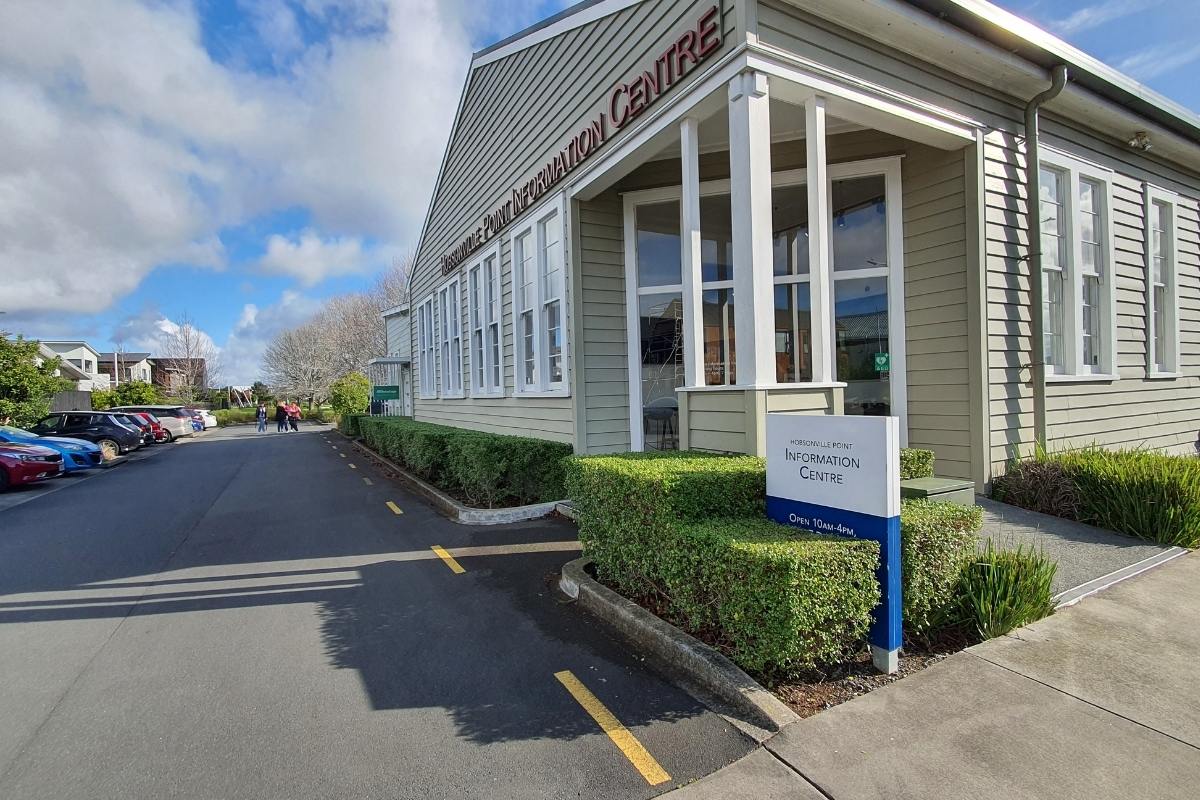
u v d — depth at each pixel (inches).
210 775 105.1
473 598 191.2
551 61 339.6
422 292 715.4
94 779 104.8
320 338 2263.8
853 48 222.2
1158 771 93.4
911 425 282.4
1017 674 123.5
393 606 187.0
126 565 245.6
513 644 155.0
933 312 273.9
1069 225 304.2
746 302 201.0
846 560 120.2
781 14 206.2
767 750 104.3
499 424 449.4
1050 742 101.4
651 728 114.0
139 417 954.1
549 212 346.3
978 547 191.8
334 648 157.2
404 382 1055.0
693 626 140.9
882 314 291.4
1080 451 268.4
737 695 119.0
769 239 201.5
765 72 201.3
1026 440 271.3
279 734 117.4
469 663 145.3
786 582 114.3
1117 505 215.6
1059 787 90.8
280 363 2364.7
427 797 97.3
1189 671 122.6
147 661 152.6
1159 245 369.4
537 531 272.8
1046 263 295.3
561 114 329.1
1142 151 343.9
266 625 175.0
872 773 95.8
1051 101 286.5
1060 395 293.0
